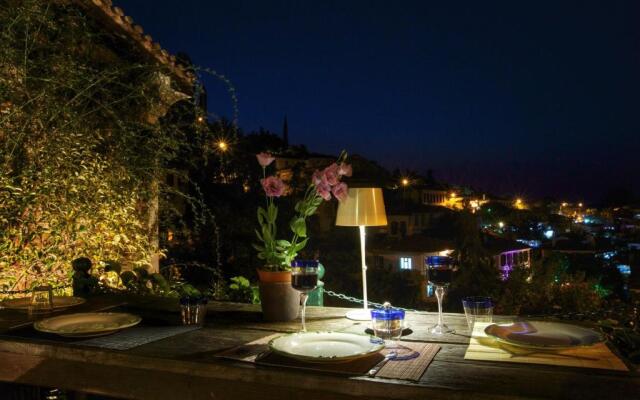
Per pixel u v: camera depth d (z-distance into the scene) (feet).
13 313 8.16
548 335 6.38
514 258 98.37
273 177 8.02
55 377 6.45
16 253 12.56
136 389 6.04
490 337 6.24
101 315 7.58
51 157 12.89
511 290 43.42
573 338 6.25
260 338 6.69
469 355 5.76
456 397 4.70
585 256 120.06
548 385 4.83
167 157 16.10
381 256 82.43
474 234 50.26
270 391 5.41
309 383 5.17
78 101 13.92
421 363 5.52
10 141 12.34
